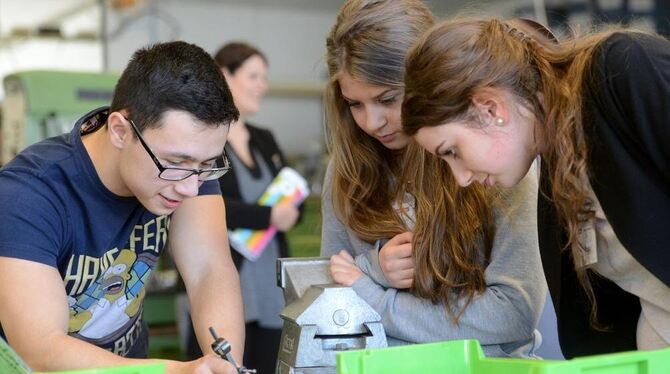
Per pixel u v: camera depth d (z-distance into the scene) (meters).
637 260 1.19
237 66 3.05
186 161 1.35
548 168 1.26
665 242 1.16
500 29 1.25
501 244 1.49
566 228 1.31
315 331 1.38
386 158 1.64
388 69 1.47
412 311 1.48
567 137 1.18
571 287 1.40
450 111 1.20
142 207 1.52
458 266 1.49
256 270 2.89
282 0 7.33
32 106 3.54
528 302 1.46
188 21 7.13
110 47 6.56
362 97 1.52
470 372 1.13
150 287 4.25
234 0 7.24
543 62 1.23
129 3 6.58
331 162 1.71
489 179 1.27
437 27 1.26
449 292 1.49
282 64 7.62
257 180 2.98
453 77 1.19
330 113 1.66
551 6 4.07
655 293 1.28
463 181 1.27
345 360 1.07
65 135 1.51
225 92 1.37
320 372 1.37
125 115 1.35
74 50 6.81
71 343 1.30
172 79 1.32
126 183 1.40
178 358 4.38
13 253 1.33
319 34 7.75
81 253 1.46
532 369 0.99
